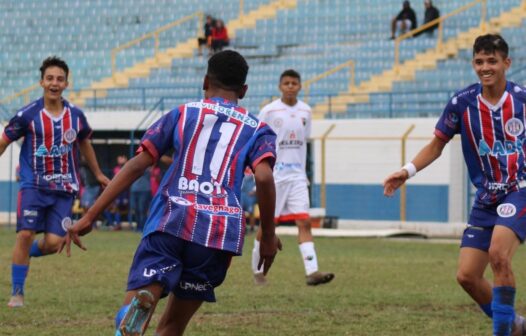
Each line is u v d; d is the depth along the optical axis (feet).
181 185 44.04
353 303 79.66
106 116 222.28
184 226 43.29
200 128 44.60
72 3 308.60
